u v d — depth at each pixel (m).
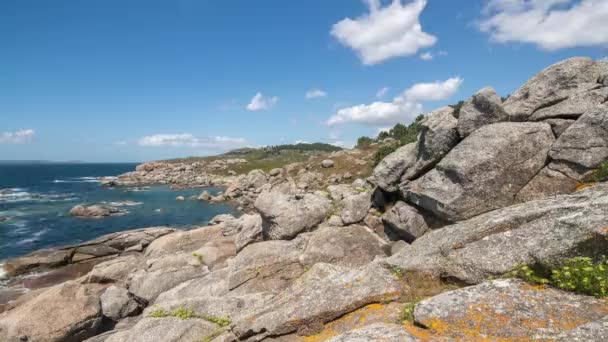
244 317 11.02
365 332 7.34
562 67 15.88
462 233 10.50
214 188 107.75
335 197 23.34
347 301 9.60
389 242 18.05
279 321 9.88
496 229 10.02
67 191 96.94
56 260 30.70
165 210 65.19
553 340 6.11
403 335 6.95
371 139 106.00
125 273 24.86
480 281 9.07
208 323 13.17
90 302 19.00
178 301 14.52
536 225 9.23
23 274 29.12
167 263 22.97
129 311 20.33
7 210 61.81
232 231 28.33
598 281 7.26
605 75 15.03
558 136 14.05
